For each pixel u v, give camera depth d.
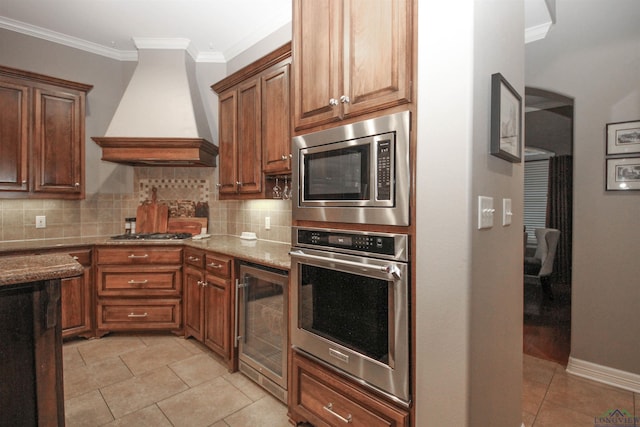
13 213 3.01
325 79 1.67
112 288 2.94
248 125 2.69
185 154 3.03
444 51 1.22
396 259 1.35
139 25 3.02
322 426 1.69
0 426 1.07
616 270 2.33
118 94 3.56
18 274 1.04
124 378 2.32
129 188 3.61
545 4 2.26
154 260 2.96
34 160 2.87
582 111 2.43
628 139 2.27
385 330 1.39
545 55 2.56
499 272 1.46
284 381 1.98
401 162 1.32
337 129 1.58
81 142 3.11
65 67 3.24
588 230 2.42
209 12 2.82
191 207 3.63
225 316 2.43
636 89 2.24
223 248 2.57
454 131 1.20
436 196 1.25
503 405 1.53
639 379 2.25
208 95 3.57
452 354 1.22
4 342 1.07
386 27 1.39
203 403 2.05
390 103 1.37
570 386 2.31
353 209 1.51
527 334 3.28
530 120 4.95
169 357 2.63
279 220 3.00
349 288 1.54
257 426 1.85
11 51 2.97
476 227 1.22
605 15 2.32
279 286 2.06
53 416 1.16
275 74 2.40
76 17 2.90
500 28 1.41
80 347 2.79
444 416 1.24
